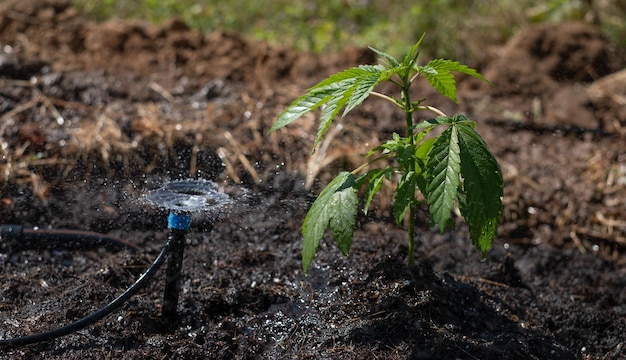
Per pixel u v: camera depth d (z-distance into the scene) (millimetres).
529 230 2277
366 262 2002
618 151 2461
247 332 1881
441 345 1829
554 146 2480
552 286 2129
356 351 1828
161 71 2617
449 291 1938
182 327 1902
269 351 1852
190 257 2066
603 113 2604
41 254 2078
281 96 2529
